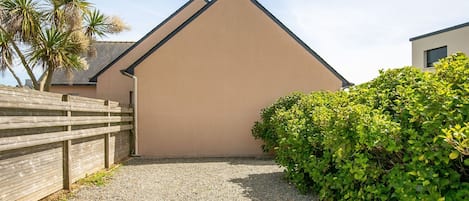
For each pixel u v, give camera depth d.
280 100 9.45
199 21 10.48
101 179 6.40
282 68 10.62
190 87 10.36
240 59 10.52
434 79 2.61
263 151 9.95
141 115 10.18
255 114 10.48
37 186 4.64
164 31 13.01
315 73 10.69
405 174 2.37
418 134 2.35
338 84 10.71
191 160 9.48
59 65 8.68
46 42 8.52
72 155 5.77
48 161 4.95
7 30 8.24
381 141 2.52
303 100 6.86
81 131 5.99
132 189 5.75
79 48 9.09
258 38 10.60
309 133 5.05
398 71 3.33
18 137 4.10
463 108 2.13
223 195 5.36
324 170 4.19
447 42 16.08
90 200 5.00
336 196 3.97
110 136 8.00
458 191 2.08
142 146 10.11
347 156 3.07
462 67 2.58
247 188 5.83
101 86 12.76
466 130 1.86
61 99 5.38
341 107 3.38
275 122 7.48
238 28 10.56
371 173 2.78
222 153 10.33
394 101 2.92
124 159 9.33
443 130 1.95
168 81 10.31
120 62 12.85
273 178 6.72
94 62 16.41
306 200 5.02
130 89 12.78
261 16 10.63
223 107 10.41
